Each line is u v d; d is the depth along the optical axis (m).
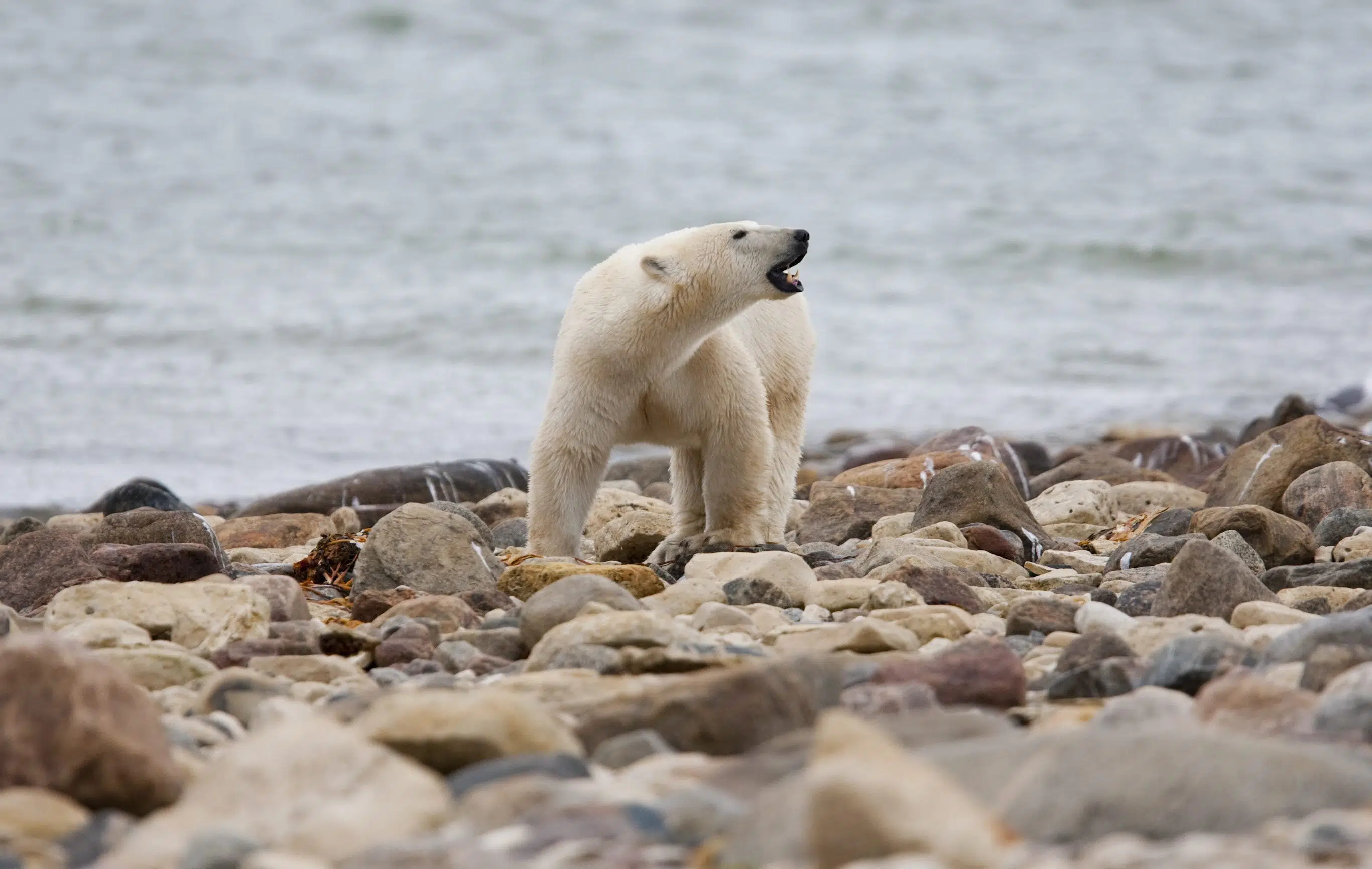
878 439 40.47
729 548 20.17
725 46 129.62
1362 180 87.75
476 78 116.94
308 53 124.94
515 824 8.50
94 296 59.19
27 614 16.58
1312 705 10.33
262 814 8.60
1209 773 8.20
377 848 8.04
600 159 91.44
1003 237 71.94
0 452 37.03
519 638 14.62
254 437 39.19
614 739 10.46
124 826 8.83
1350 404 41.91
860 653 13.61
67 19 136.00
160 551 17.86
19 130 98.50
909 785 7.81
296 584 16.52
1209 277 65.94
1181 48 137.12
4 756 9.28
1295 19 151.12
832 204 80.38
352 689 12.68
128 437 38.97
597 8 141.88
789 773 9.25
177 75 117.12
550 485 19.95
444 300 59.09
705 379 20.33
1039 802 8.28
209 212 78.00
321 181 85.81
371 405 43.34
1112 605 16.62
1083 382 48.41
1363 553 18.75
